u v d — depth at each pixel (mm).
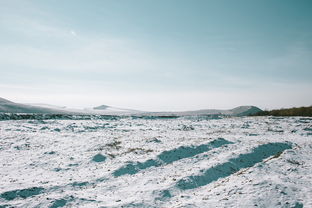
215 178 14992
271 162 16766
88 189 13312
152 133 34594
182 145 22266
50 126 40250
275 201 10047
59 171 16844
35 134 31703
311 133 33844
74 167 17812
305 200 9984
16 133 31859
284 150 22125
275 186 11297
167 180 14523
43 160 19531
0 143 25172
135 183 14414
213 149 22234
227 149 22234
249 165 17875
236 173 15812
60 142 26812
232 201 10492
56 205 10641
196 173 15023
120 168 16812
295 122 47406
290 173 14414
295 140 27609
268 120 51469
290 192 10727
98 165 18375
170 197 12117
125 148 23906
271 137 30125
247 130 37719
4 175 15625
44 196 11836
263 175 13945
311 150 20953
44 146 24734
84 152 22328
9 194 11992
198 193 12508
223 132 35594
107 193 12734
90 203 11055
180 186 13297
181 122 54125
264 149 21484
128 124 48062
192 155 20656
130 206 10688
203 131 37344
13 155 20938
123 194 12625
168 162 18844
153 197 11844
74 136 31016
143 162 18359
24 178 15086
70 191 12797
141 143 25828
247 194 10953
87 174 16141
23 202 10984
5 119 48438
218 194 11617
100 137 30312
